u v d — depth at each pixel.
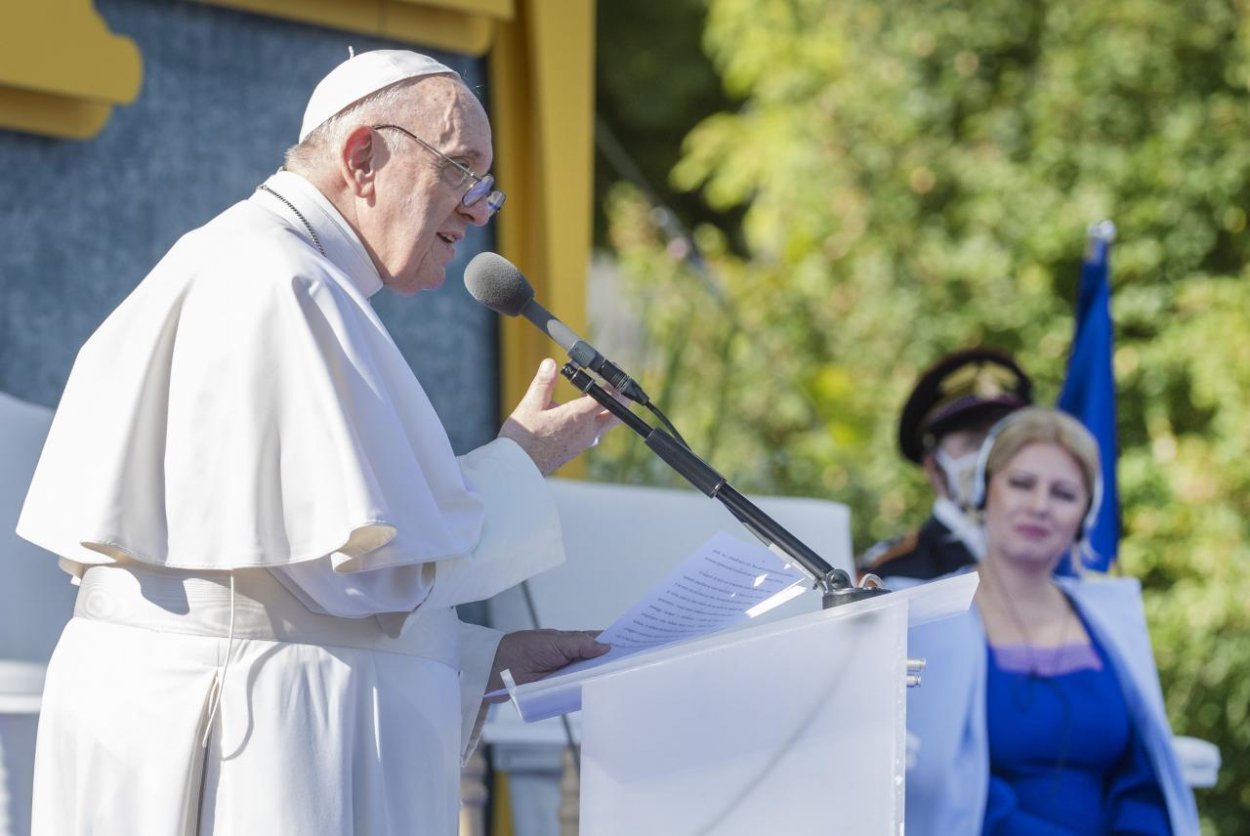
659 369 27.58
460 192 9.59
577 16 18.84
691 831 8.68
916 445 18.08
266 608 8.89
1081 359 19.02
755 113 42.78
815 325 38.75
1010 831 16.06
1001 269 37.03
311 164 9.64
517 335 18.36
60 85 14.82
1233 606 32.16
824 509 16.92
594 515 15.69
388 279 9.71
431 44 17.77
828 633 8.55
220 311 8.91
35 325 15.29
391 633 9.12
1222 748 31.34
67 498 9.02
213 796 8.72
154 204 16.02
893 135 39.38
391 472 8.82
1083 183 36.84
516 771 17.08
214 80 16.39
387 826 9.00
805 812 8.50
